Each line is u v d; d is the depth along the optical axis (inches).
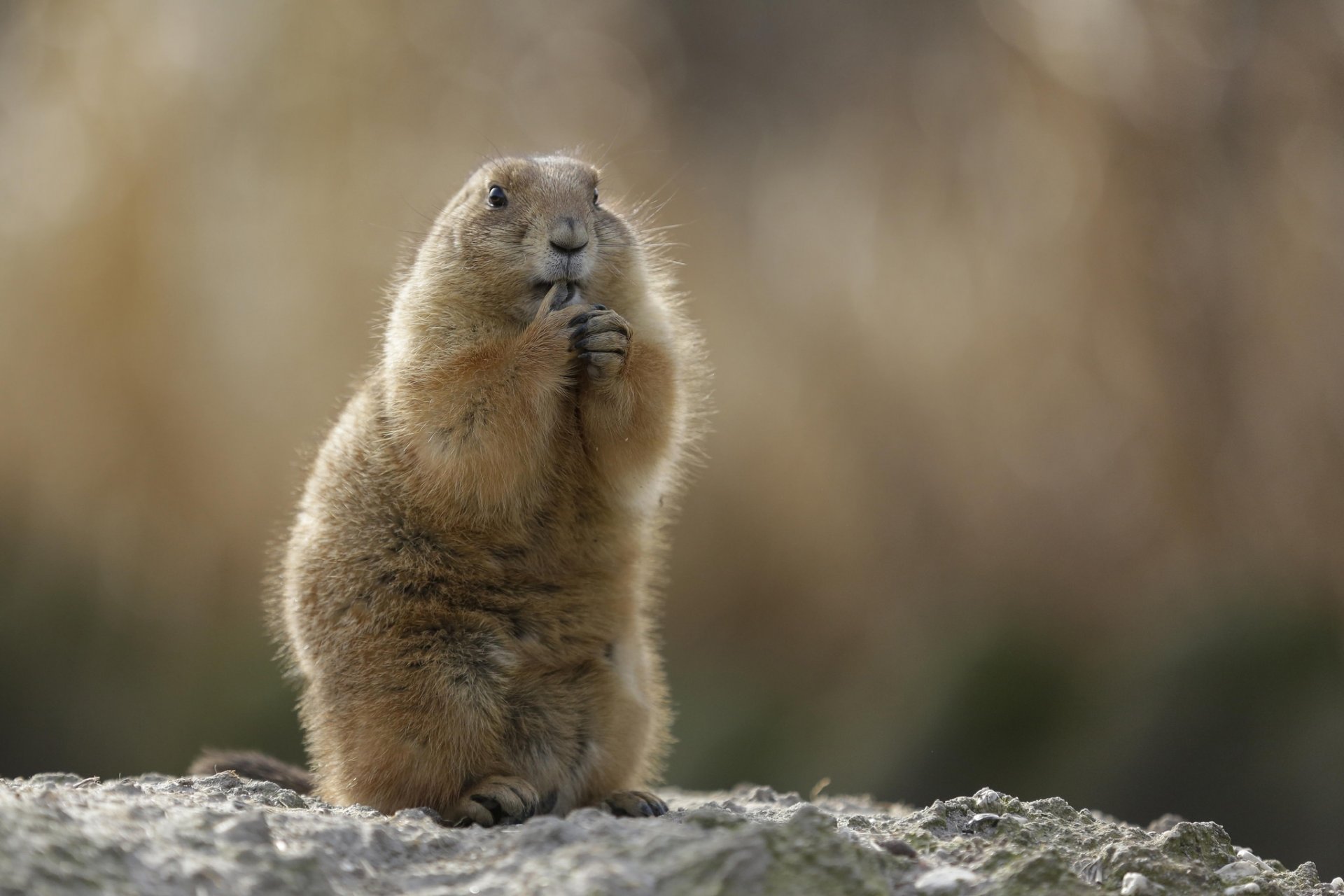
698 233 1433.3
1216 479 1267.2
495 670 511.8
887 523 1357.0
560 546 538.9
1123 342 1302.9
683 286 1408.7
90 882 344.8
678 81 1536.7
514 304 571.2
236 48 1432.1
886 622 1332.4
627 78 1521.9
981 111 1395.2
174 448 1370.6
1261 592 1213.1
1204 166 1294.3
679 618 1379.2
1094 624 1273.4
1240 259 1272.1
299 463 664.4
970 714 1222.3
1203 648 1186.6
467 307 568.1
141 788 475.2
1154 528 1280.8
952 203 1385.3
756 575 1379.2
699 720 1307.8
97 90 1418.6
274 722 1273.4
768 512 1376.7
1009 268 1344.7
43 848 348.8
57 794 403.2
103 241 1392.7
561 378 530.6
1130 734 1147.3
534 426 526.0
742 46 1537.9
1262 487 1248.2
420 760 506.0
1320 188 1253.1
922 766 1193.4
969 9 1428.4
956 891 397.7
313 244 1381.6
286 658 636.7
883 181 1421.0
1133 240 1302.9
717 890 369.7
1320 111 1264.8
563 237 557.0
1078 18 1350.9
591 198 589.6
